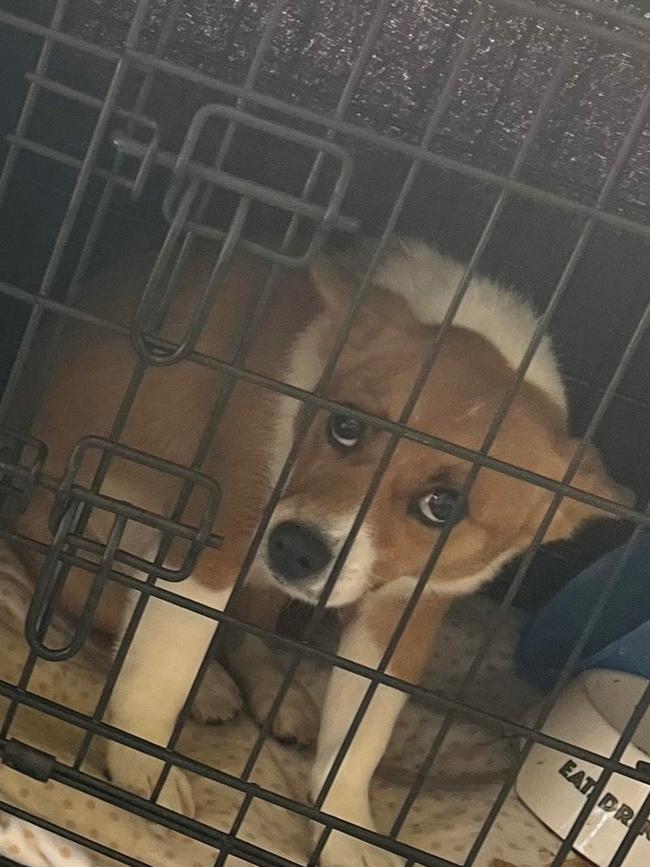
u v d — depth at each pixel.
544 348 0.53
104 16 0.58
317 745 0.52
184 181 0.35
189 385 0.51
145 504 0.51
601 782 0.40
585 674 0.58
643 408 0.69
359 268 0.53
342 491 0.47
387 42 0.58
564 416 0.53
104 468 0.37
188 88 0.61
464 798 0.53
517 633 0.71
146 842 0.43
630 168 0.60
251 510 0.48
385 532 0.48
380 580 0.49
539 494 0.50
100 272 0.59
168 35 0.34
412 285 0.53
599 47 0.53
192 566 0.38
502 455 0.48
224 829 0.45
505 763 0.57
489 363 0.50
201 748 0.50
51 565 0.38
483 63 0.57
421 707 0.61
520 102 0.59
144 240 0.63
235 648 0.58
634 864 0.50
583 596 0.65
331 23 0.58
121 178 0.35
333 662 0.40
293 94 0.61
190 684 0.48
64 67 0.59
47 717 0.47
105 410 0.53
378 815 0.50
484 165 0.62
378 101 0.61
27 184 0.62
